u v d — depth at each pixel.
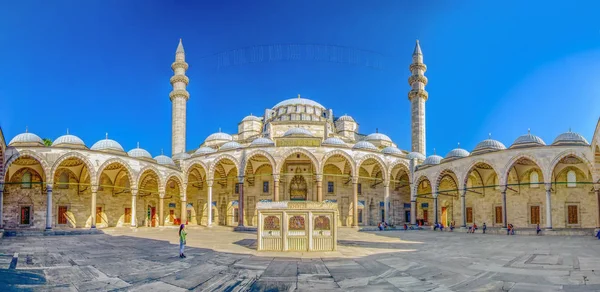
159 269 16.12
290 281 13.85
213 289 12.81
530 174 45.84
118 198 51.69
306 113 65.75
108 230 42.66
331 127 66.38
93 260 18.66
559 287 12.18
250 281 13.88
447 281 13.66
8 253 21.31
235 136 72.25
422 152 66.12
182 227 19.89
